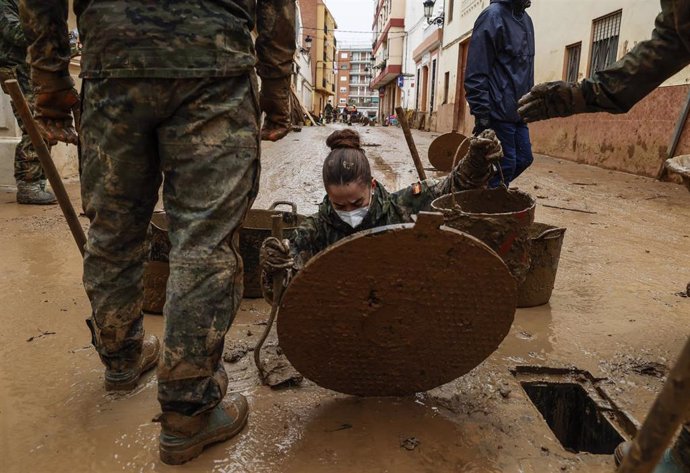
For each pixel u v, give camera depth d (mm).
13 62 5199
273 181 7508
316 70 72875
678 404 889
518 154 4680
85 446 1898
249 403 2168
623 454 1806
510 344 2738
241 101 1710
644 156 9164
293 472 1783
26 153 5574
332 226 2172
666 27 1949
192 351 1704
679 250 4562
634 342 2797
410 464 1834
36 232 4617
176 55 1597
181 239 1691
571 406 2480
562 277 3805
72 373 2379
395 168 9641
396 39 46625
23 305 3090
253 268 3143
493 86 4395
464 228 2262
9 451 1870
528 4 4422
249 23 1759
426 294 1809
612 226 5414
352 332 1886
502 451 1915
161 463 1817
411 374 2033
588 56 11234
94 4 1637
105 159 1765
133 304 2127
